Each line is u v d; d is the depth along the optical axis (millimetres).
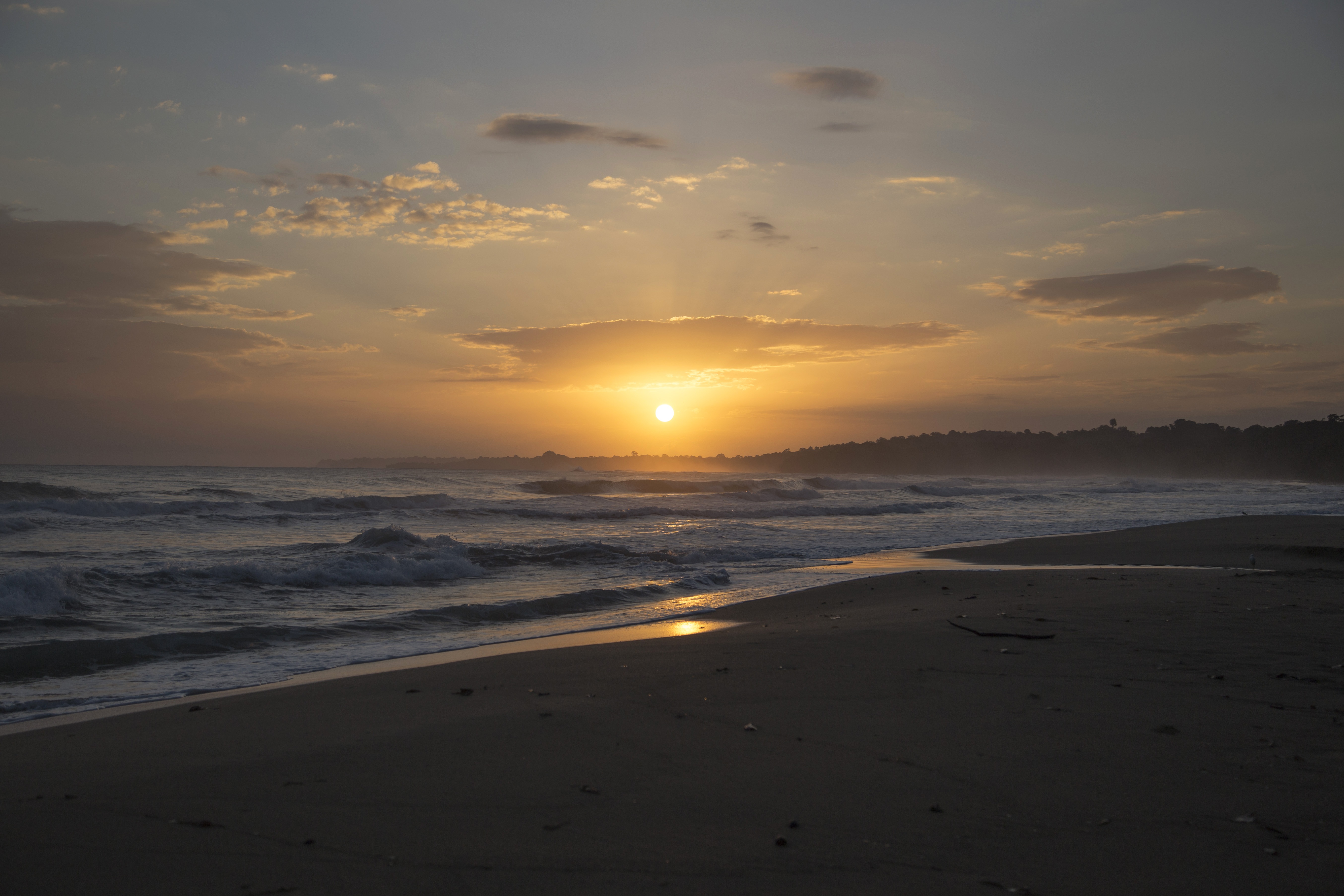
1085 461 182625
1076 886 2738
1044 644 7445
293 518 25859
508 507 32031
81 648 8039
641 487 50906
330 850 3109
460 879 2838
